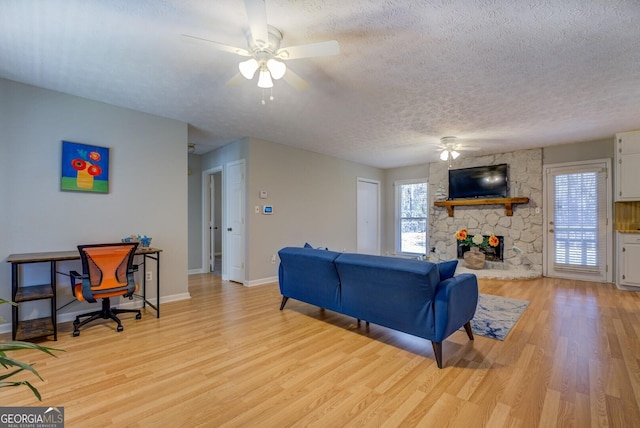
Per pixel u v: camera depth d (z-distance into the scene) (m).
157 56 2.35
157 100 3.25
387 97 3.14
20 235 2.87
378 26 1.98
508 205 5.67
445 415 1.69
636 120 3.86
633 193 4.34
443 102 3.27
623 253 4.43
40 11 1.82
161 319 3.24
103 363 2.26
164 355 2.40
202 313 3.45
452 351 2.48
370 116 3.73
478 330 2.92
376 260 2.52
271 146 5.05
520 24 1.94
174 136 3.88
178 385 1.98
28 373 2.09
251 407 1.76
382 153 5.91
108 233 3.37
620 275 4.45
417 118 3.81
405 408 1.76
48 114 3.00
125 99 3.23
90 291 2.77
